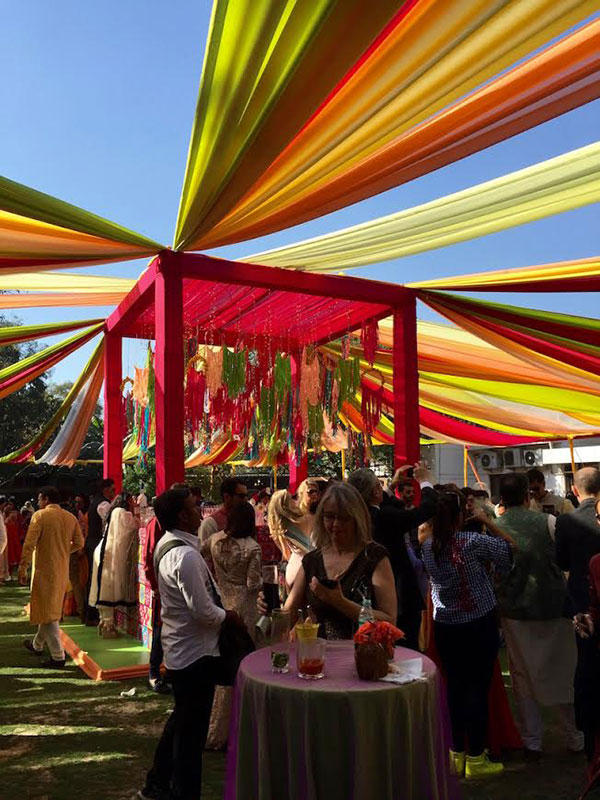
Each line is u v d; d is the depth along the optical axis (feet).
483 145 13.75
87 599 25.34
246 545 13.56
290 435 26.37
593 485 12.31
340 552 9.51
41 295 25.22
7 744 13.64
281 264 20.47
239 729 7.88
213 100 11.14
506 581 13.19
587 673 11.19
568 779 11.82
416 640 12.64
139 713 15.52
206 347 24.68
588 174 14.03
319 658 7.75
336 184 15.08
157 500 11.07
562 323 22.29
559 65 10.86
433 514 12.30
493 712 12.82
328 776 7.14
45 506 20.94
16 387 33.17
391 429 42.93
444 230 17.43
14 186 13.62
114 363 28.89
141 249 19.06
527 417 37.65
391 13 9.18
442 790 7.86
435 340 28.43
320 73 10.53
